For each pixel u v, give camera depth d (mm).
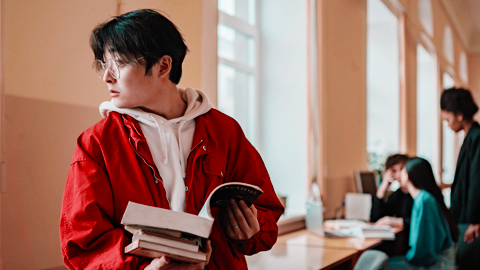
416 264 2527
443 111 2551
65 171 1375
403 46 5066
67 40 1384
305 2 3479
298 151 3441
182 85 1718
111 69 903
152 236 750
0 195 1200
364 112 4160
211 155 996
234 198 896
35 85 1293
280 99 3551
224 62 3281
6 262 1211
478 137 2312
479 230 2248
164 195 919
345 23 3762
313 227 2777
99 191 862
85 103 1434
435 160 6148
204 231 771
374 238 2602
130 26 886
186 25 1762
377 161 4805
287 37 3553
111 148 916
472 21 6945
